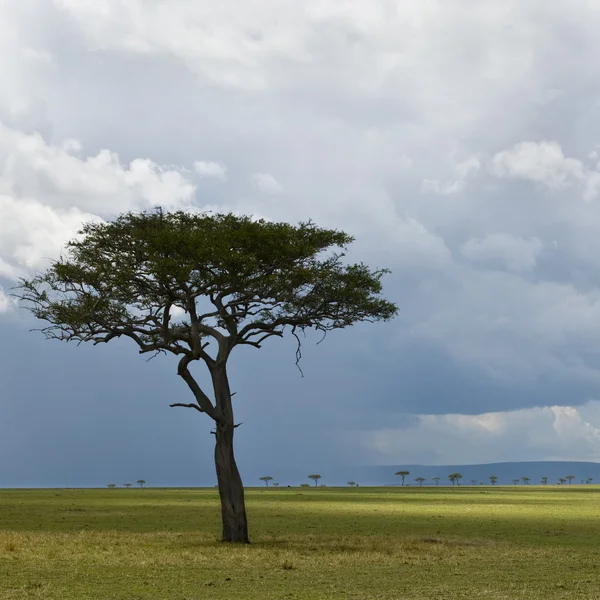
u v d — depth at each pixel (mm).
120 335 46094
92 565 33625
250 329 47344
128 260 45375
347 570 33406
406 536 55812
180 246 43469
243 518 46031
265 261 45750
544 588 27781
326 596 25734
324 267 47906
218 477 46062
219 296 45938
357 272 48000
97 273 44000
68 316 44281
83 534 51438
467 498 166000
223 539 45750
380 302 48188
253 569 33219
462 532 63531
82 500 131750
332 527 68500
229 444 46062
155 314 47000
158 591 26594
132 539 47656
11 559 35312
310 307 48000
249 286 45562
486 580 30172
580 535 61031
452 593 26484
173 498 146875
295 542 47156
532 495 196750
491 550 43781
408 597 25531
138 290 46000
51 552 38125
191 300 44938
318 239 47562
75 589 26766
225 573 31781
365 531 63406
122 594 25750
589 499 163375
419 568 34406
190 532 55750
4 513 84750
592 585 28578
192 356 45562
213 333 45625
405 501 144375
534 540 54875
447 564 36156
